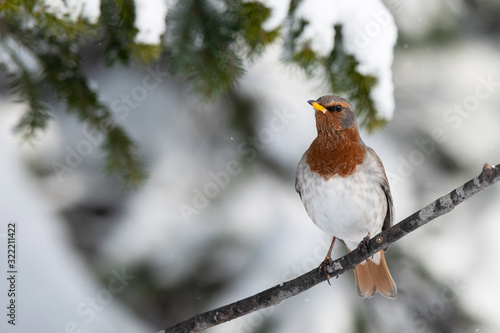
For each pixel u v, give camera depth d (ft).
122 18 25.39
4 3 22.84
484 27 41.81
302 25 25.54
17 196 37.35
